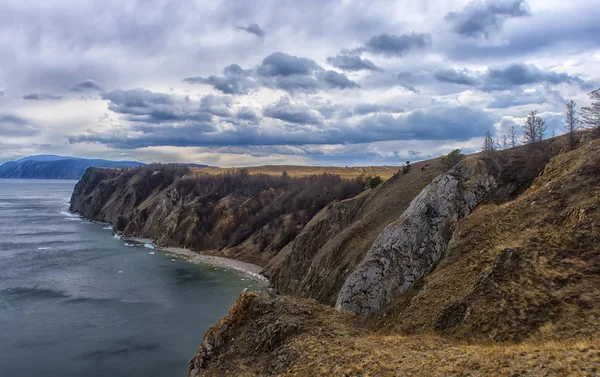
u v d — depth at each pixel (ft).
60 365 123.03
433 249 118.52
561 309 65.41
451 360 55.93
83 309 172.45
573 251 76.18
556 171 109.91
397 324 93.15
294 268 214.07
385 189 208.74
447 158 198.59
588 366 44.55
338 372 58.80
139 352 132.57
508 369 48.49
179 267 264.72
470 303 78.84
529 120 171.73
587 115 147.33
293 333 77.15
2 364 123.03
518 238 89.35
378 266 122.21
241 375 69.87
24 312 167.02
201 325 156.87
